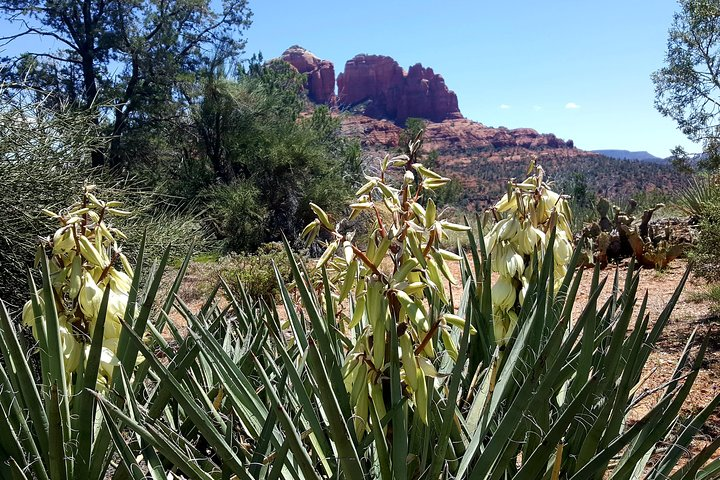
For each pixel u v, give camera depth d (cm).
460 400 178
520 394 121
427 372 130
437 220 132
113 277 167
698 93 813
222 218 1449
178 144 1797
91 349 134
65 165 465
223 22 1828
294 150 1652
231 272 720
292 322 157
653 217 1169
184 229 598
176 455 122
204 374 193
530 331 156
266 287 720
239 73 1997
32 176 424
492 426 151
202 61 1809
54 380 138
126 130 1633
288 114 2005
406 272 128
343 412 134
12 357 133
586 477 126
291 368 133
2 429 133
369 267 129
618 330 147
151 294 148
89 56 1672
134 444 149
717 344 422
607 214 954
